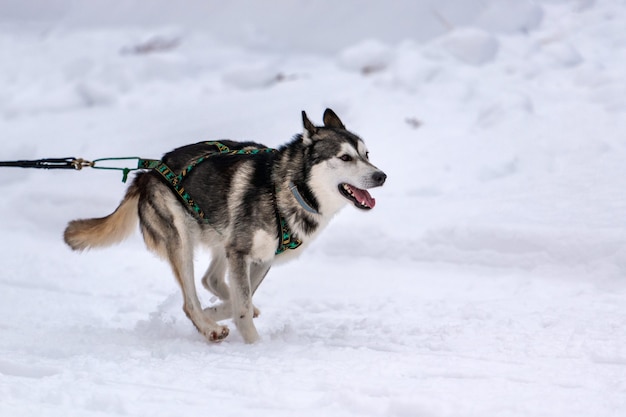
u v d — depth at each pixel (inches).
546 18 842.2
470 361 284.0
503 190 526.6
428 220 487.8
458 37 760.3
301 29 952.9
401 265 456.4
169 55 925.8
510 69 725.9
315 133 329.1
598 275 407.2
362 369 273.0
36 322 363.6
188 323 364.2
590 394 241.8
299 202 330.3
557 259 424.5
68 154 703.1
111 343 321.1
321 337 336.8
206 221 344.2
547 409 227.5
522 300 383.2
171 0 1071.0
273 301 413.7
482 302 386.9
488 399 236.7
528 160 567.2
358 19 932.6
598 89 656.4
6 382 259.4
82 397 242.4
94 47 1002.1
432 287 421.4
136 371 274.8
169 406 238.1
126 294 425.4
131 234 371.2
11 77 952.3
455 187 545.0
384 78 733.3
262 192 330.6
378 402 233.8
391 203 526.0
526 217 471.5
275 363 285.1
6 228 578.2
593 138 578.2
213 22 1011.3
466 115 650.2
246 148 351.9
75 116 813.2
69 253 516.4
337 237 483.5
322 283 439.5
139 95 852.0
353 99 702.5
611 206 472.7
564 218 462.6
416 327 339.9
